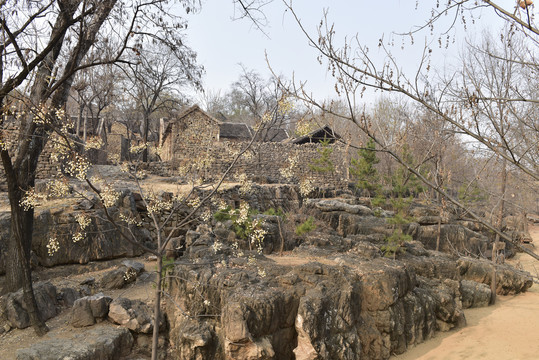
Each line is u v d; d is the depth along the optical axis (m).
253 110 43.12
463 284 18.77
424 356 13.09
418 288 15.48
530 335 14.78
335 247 17.86
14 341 10.95
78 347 10.29
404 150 12.37
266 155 31.70
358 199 27.80
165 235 18.39
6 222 14.46
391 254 18.61
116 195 8.18
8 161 10.91
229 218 16.05
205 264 13.17
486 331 15.27
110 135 40.53
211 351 11.20
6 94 9.42
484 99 4.94
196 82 13.10
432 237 23.89
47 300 12.55
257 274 12.70
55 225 15.43
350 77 4.84
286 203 25.23
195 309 11.93
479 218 4.80
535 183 8.70
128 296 13.70
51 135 7.85
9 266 12.76
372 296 13.05
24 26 10.90
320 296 11.77
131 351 11.46
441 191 4.91
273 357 10.58
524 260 27.56
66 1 10.62
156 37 11.40
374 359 12.48
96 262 16.25
